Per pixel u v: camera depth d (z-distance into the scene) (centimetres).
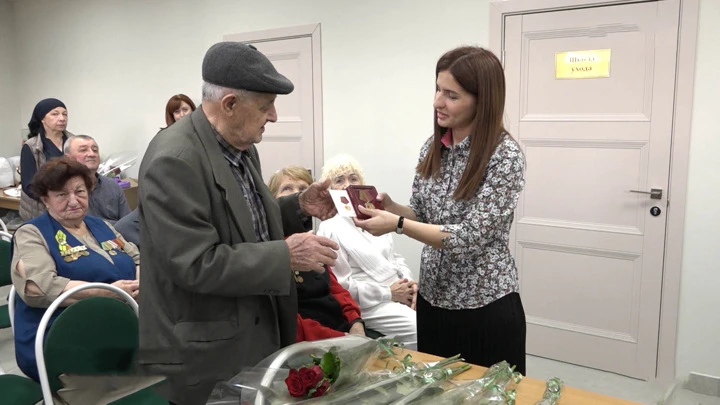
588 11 304
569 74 315
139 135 525
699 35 279
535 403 132
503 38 331
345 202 170
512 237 345
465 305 175
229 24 448
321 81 408
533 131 330
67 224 228
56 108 418
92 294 212
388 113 381
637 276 310
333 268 262
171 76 491
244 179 155
